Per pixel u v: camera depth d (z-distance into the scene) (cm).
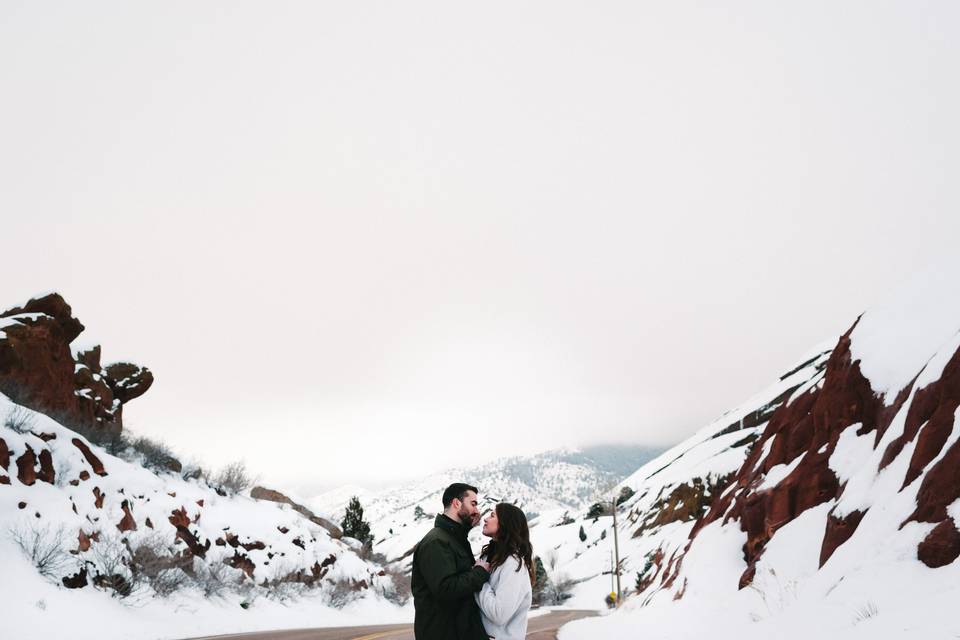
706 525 2258
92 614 1461
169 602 1928
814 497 1472
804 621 854
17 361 2489
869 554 930
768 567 1361
